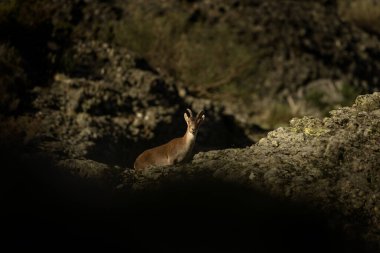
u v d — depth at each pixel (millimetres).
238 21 91688
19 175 27859
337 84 84188
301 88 83375
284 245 23828
